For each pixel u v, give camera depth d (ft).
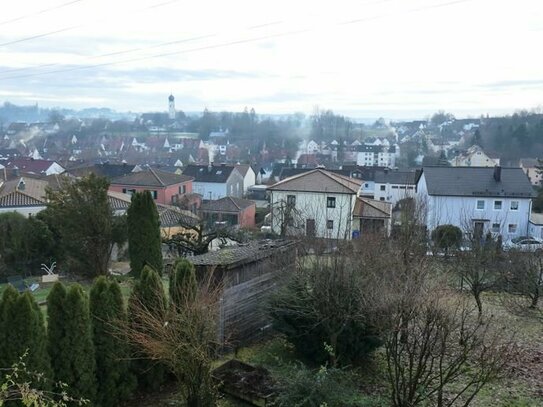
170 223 90.53
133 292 26.78
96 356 24.04
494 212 111.55
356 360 30.68
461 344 26.35
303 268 30.37
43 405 13.99
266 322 35.63
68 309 22.61
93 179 52.65
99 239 52.11
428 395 22.94
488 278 46.01
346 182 110.01
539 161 168.25
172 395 26.81
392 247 35.47
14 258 60.70
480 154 235.40
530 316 38.86
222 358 30.53
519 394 27.12
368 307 24.80
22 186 104.53
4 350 20.49
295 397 23.07
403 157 331.36
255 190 211.82
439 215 100.42
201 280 31.24
